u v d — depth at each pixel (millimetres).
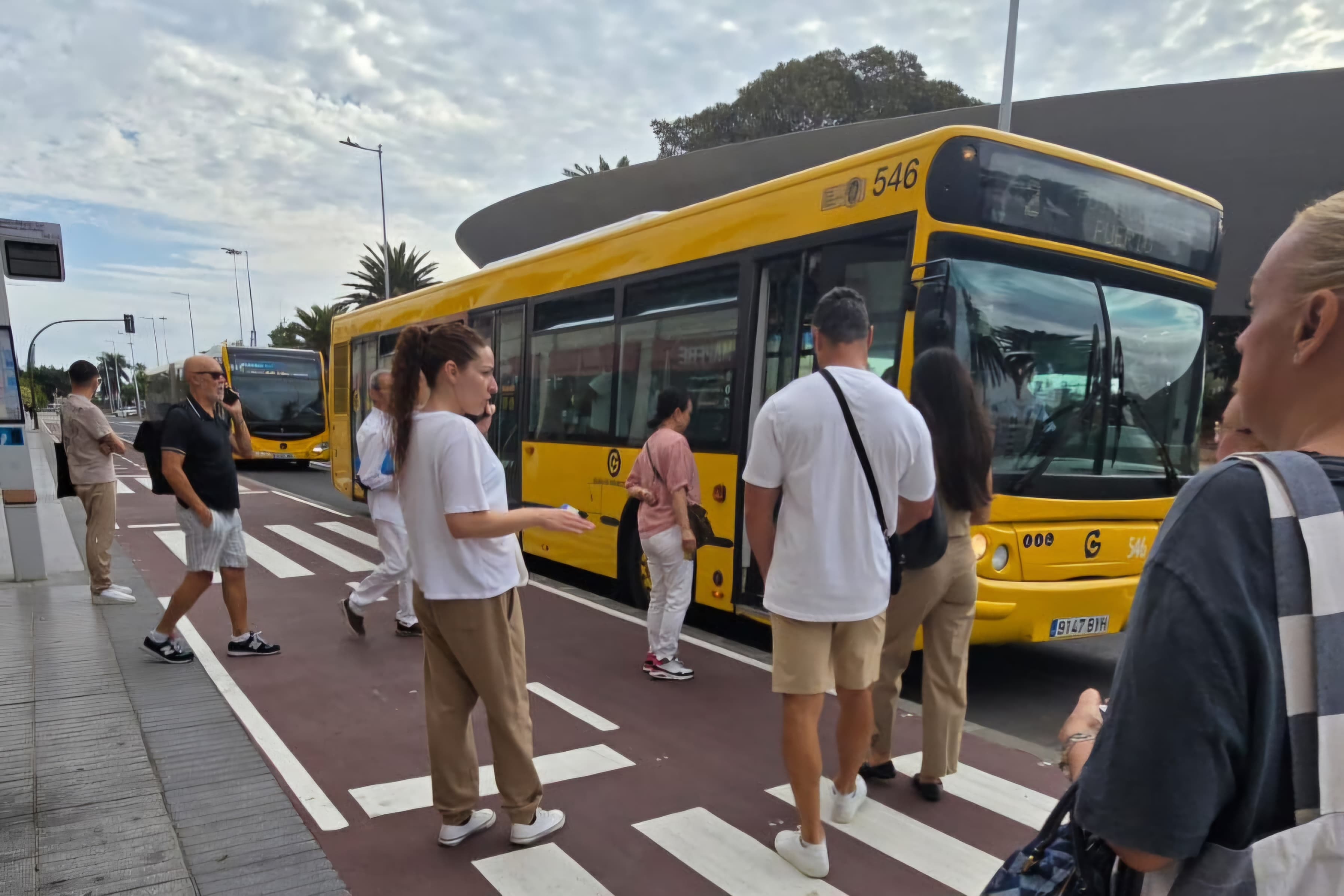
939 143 4492
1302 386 1028
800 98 41562
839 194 5047
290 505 13633
